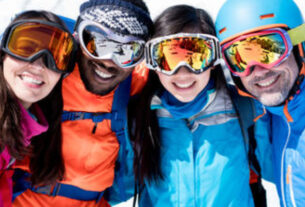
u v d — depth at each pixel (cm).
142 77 183
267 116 171
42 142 159
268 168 184
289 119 149
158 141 171
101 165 170
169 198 168
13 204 167
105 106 170
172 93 161
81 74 161
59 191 171
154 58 156
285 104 146
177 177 166
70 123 167
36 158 161
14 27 125
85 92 165
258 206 190
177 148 168
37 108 147
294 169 151
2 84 128
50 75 133
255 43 138
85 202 176
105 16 143
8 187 151
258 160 181
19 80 127
